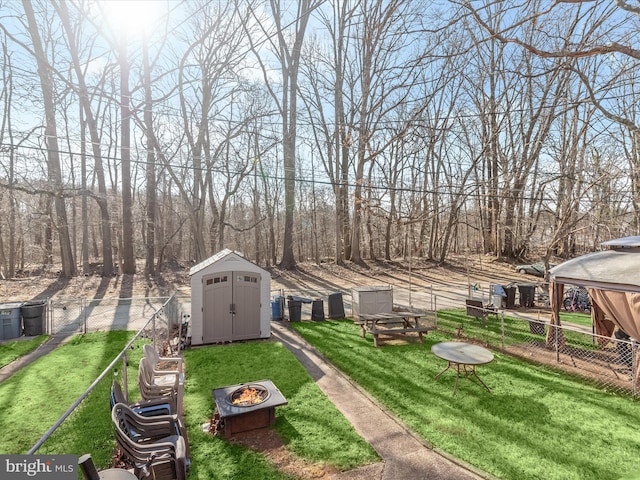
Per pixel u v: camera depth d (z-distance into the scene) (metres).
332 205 40.72
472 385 7.90
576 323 13.78
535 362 9.43
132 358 9.82
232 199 40.22
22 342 11.34
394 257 38.28
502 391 7.58
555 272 10.43
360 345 10.98
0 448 5.38
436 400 7.15
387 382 8.06
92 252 43.81
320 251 47.47
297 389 7.67
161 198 38.44
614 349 10.11
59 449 5.34
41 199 25.23
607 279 8.85
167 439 4.68
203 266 11.83
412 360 9.56
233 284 11.45
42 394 7.45
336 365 9.23
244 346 10.91
